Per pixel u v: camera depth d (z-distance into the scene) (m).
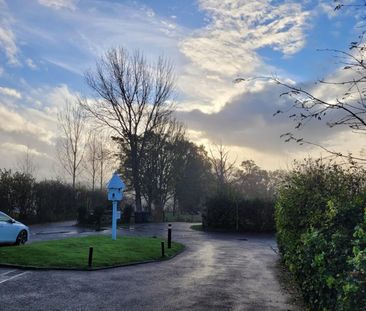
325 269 5.73
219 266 15.49
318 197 9.18
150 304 9.36
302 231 9.55
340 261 5.34
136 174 46.19
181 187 60.53
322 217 7.59
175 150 55.69
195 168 63.53
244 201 35.12
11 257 14.21
